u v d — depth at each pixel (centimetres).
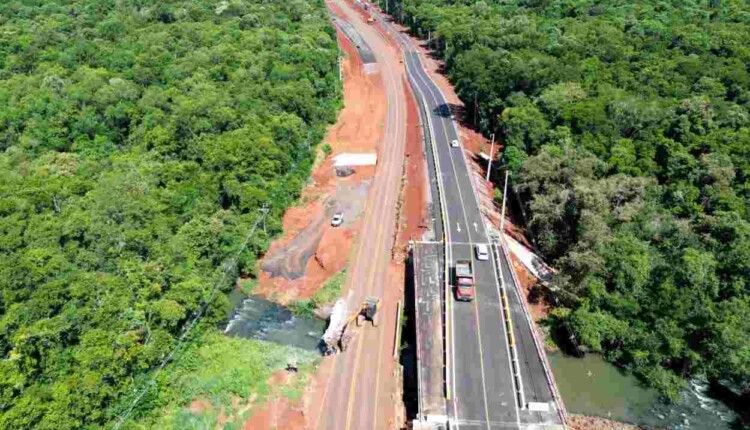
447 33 18500
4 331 6519
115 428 6250
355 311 8750
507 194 11631
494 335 7838
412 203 11288
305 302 9169
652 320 8088
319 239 10575
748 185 9144
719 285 8075
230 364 7694
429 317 8138
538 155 10862
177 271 8062
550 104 12294
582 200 9419
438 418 6662
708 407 7494
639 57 13988
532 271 9500
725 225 8425
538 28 16925
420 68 18838
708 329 7638
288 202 11350
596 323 8106
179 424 6700
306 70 14762
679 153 9931
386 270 9644
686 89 12075
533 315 8781
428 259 9369
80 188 9569
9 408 5859
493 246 9656
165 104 12044
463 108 15725
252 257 9694
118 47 14625
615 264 8475
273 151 11119
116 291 7325
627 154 10375
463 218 10562
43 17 16425
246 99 12344
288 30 17400
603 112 11412
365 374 7675
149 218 8869
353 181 12306
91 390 6172
